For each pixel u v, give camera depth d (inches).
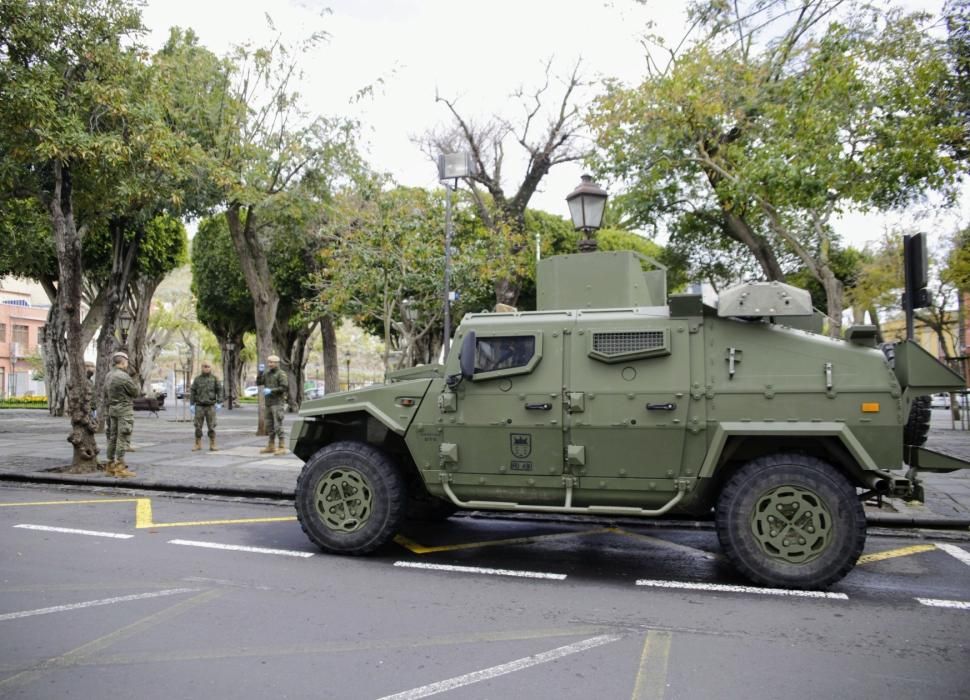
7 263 866.8
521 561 268.5
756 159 451.5
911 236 295.7
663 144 525.0
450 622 196.2
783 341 239.5
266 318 706.2
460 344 264.4
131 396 450.6
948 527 324.5
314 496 271.9
